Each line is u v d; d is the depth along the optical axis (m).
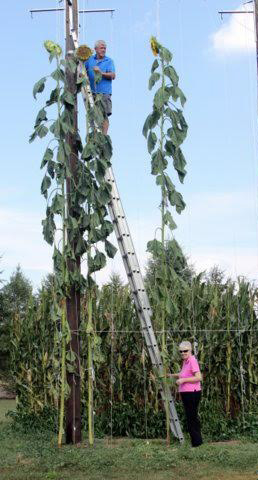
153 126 10.40
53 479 7.73
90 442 9.98
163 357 10.09
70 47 10.85
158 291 10.16
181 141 10.38
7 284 27.94
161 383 10.25
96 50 11.55
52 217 10.19
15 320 13.74
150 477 7.80
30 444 10.11
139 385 11.82
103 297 12.46
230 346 11.84
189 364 9.98
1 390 23.64
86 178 10.27
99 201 10.27
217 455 8.67
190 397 9.80
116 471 8.16
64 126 10.19
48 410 12.77
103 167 10.30
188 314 11.99
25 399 13.27
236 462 8.36
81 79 10.41
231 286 12.27
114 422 11.75
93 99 10.94
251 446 9.80
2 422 13.66
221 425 11.34
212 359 11.83
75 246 10.32
